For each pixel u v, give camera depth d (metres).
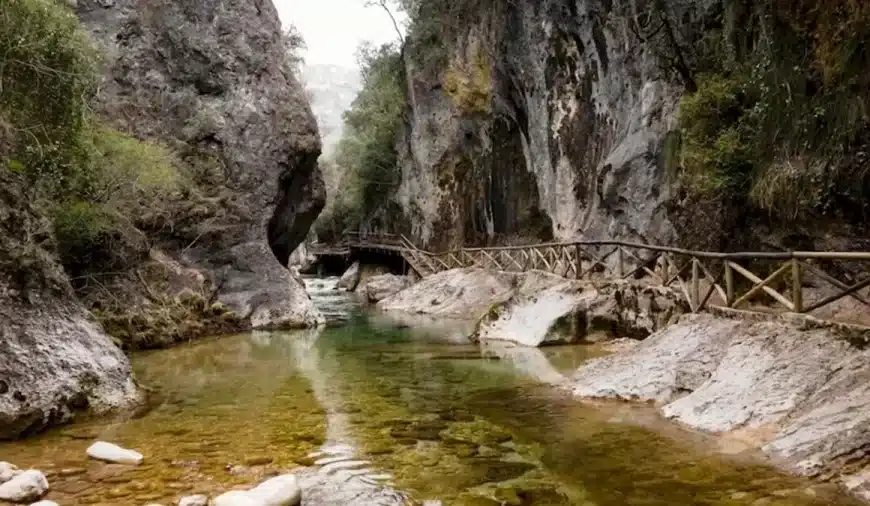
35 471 4.45
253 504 4.06
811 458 4.59
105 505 4.18
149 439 5.87
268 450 5.55
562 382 8.30
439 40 28.48
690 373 6.96
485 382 8.61
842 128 8.59
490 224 26.22
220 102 18.36
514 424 6.38
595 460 5.15
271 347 12.49
